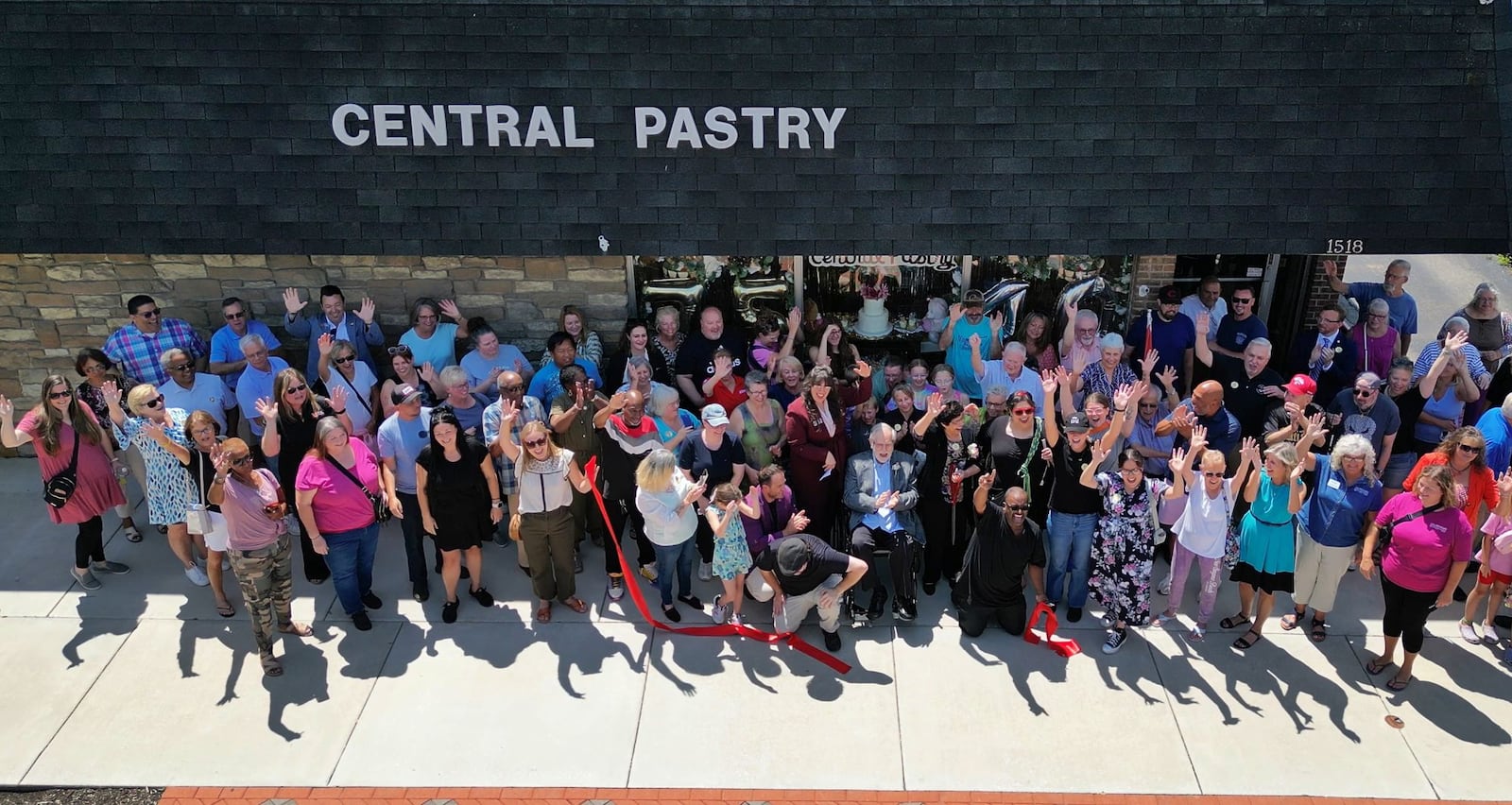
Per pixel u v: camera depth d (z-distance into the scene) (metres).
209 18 8.38
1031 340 9.44
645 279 10.01
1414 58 8.44
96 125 8.55
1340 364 9.62
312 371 9.56
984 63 8.44
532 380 9.11
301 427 8.12
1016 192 8.66
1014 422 7.84
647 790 6.62
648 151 8.62
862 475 7.97
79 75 8.46
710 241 8.79
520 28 8.40
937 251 8.79
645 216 8.75
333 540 7.57
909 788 6.62
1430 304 14.52
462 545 7.74
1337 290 10.12
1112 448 8.03
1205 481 7.39
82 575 8.34
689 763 6.80
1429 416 8.87
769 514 7.96
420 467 7.53
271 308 9.73
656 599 8.30
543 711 7.21
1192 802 6.52
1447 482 6.82
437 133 8.56
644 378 8.91
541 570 7.81
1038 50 8.42
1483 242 8.73
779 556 7.35
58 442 7.88
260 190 8.67
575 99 8.50
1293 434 8.08
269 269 9.57
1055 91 8.48
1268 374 8.98
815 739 6.98
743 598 8.25
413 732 7.04
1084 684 7.41
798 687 7.39
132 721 7.14
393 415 7.79
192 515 7.53
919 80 8.48
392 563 8.72
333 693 7.36
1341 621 7.98
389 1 8.34
